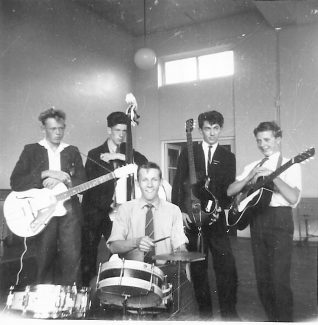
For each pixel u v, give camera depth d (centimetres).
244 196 231
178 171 257
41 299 172
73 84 515
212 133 251
